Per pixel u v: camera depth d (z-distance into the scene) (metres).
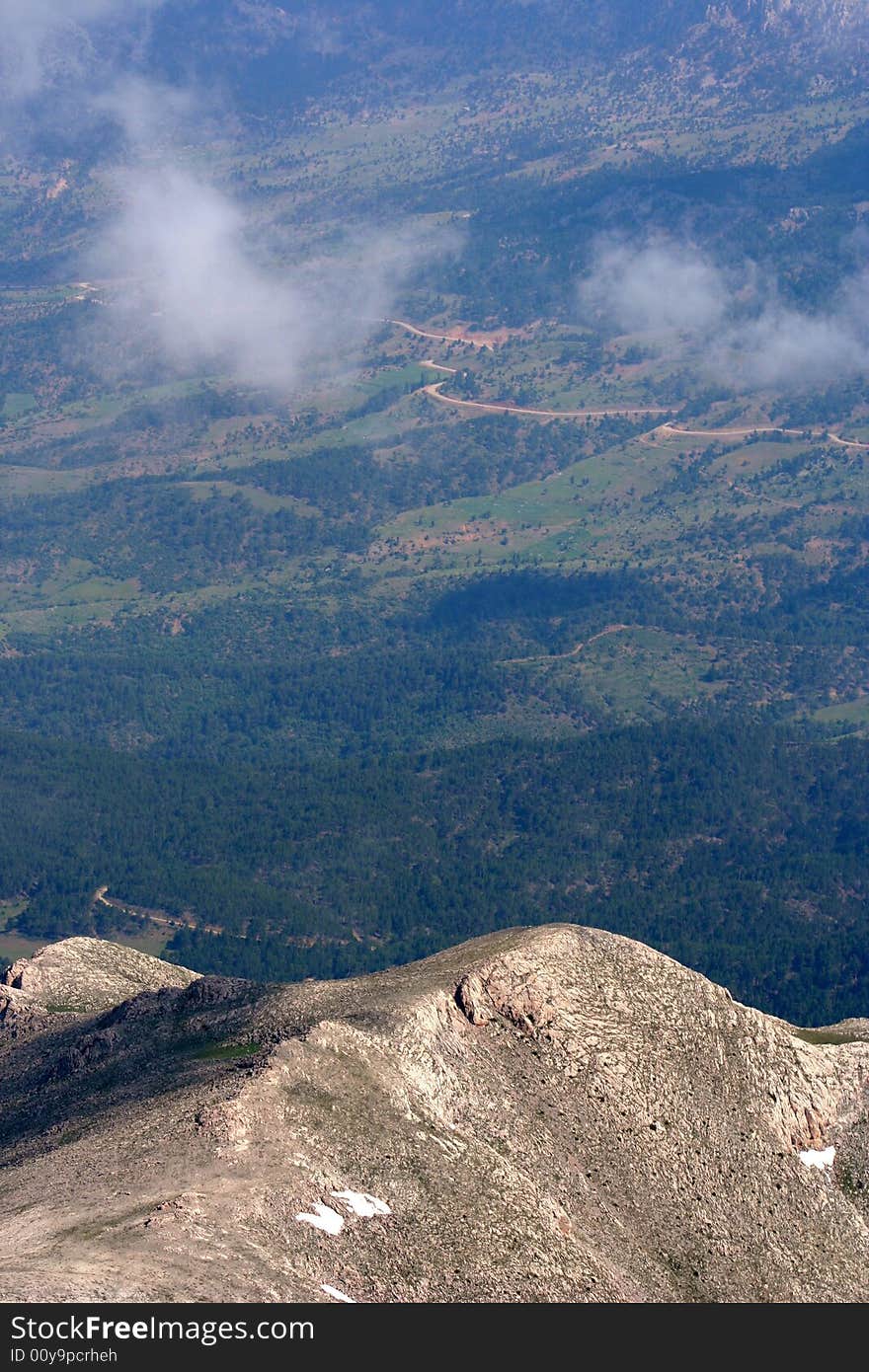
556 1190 129.88
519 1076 139.25
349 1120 122.88
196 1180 112.69
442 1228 116.00
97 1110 134.75
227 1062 133.50
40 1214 109.75
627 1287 121.06
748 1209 139.25
